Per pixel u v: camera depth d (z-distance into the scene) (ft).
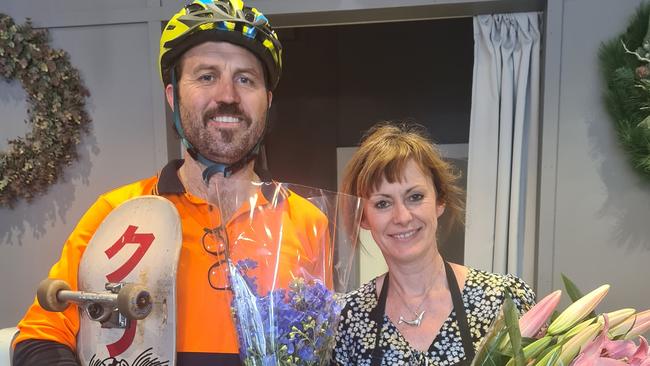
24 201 7.22
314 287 2.85
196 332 3.18
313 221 3.32
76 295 2.60
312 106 9.90
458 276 3.67
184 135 3.47
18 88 7.01
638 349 1.96
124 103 6.91
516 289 3.53
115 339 2.86
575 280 6.31
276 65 3.61
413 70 9.47
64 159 6.99
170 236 2.92
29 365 2.97
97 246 3.06
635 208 6.12
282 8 6.46
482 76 6.69
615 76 5.72
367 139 3.74
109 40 6.84
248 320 2.69
